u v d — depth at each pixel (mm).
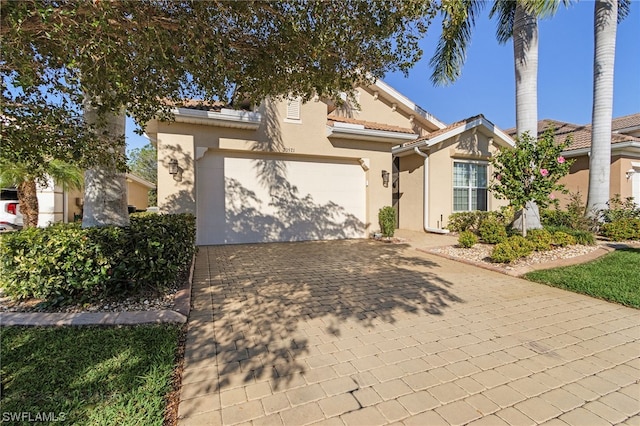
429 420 2344
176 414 2375
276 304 4789
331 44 3562
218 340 3592
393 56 4062
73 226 5266
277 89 4512
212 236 10281
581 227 11094
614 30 10680
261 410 2434
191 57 3092
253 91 4477
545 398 2613
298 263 7684
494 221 10320
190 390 2664
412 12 3465
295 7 3178
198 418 2338
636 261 7219
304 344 3512
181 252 5617
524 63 9641
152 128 9594
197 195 10055
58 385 2609
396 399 2580
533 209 9828
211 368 3008
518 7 9625
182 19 2871
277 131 10664
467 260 7844
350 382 2809
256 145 10383
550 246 8578
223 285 5793
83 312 4109
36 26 2445
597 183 11305
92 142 3805
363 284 5902
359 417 2369
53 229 4789
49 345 3256
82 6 2328
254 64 3920
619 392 2703
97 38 2445
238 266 7336
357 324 4070
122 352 3150
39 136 3242
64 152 3664
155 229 5008
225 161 10391
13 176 6594
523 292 5465
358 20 3424
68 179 7836
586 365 3127
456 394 2652
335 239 11867
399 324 4078
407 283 5984
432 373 2961
